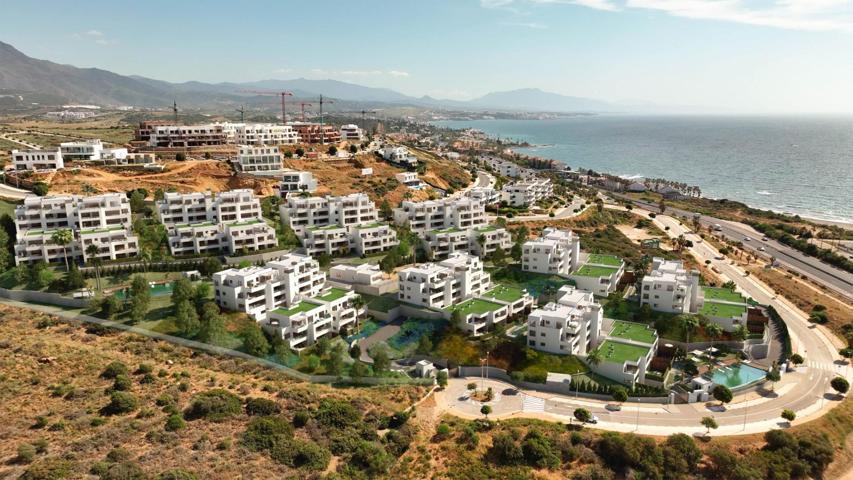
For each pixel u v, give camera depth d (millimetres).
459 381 137250
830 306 191125
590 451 107625
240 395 111875
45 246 166000
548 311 148375
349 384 126125
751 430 118188
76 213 181125
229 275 148375
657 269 186000
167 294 155125
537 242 196625
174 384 112125
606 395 130375
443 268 171000
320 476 89750
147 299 141625
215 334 130000
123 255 175500
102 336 130125
